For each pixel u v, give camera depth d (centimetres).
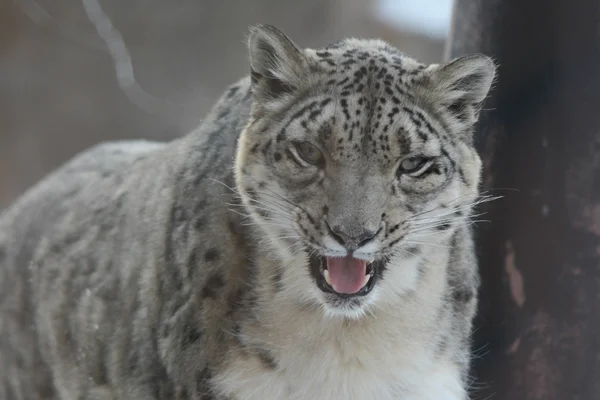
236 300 777
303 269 759
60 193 1095
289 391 778
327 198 720
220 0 2478
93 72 2375
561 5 876
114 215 962
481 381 950
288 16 2634
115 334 888
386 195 726
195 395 783
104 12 2378
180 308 795
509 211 934
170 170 874
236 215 779
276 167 741
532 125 912
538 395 927
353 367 774
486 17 959
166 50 2458
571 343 905
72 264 988
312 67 755
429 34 2680
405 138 723
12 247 1102
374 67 746
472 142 815
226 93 872
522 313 931
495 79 934
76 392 962
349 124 720
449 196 758
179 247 808
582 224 886
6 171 2294
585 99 871
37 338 1025
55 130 2347
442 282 801
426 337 791
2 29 2272
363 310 753
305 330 766
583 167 879
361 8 2780
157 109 2422
